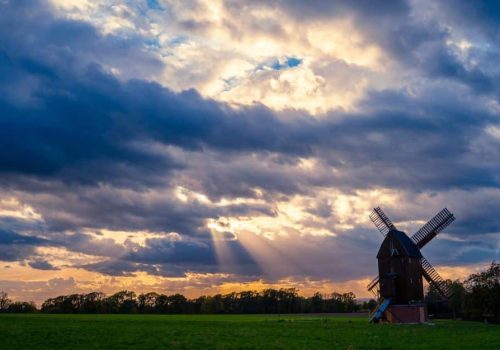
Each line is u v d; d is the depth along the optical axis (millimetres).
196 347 42375
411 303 88688
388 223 99125
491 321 85188
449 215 101312
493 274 83938
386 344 45250
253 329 65000
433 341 48094
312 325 76875
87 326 68188
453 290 93250
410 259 90875
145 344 44031
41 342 44219
